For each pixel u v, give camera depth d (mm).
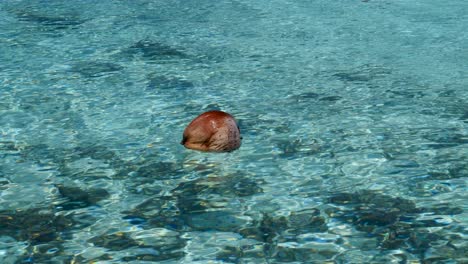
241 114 5617
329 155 4730
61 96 6125
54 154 4789
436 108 5723
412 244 3494
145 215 3861
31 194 4152
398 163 4574
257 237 3582
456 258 3348
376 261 3322
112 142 5000
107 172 4473
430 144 4906
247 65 7176
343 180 4312
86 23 9234
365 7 10422
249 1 10992
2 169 4535
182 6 10508
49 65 7176
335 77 6703
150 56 7531
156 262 3332
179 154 4754
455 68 6961
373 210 3891
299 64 7207
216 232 3648
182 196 4105
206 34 8609
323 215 3832
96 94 6180
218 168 4512
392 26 9016
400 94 6125
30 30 8805
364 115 5570
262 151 4812
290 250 3441
